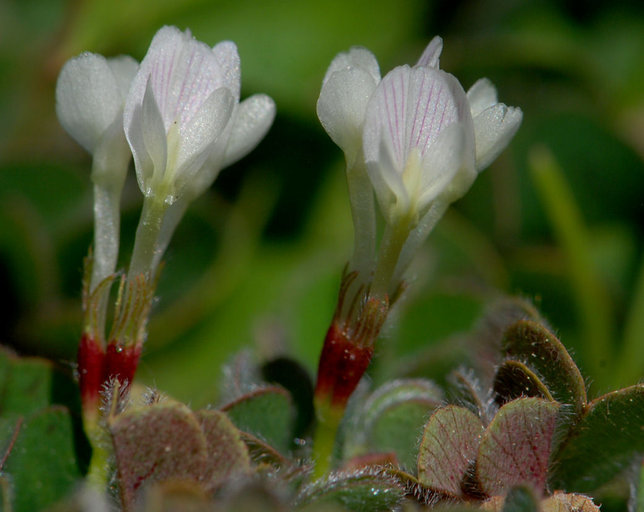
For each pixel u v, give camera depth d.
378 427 0.08
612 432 0.07
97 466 0.07
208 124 0.07
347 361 0.08
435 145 0.07
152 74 0.07
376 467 0.07
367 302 0.07
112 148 0.07
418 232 0.08
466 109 0.07
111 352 0.07
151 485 0.07
